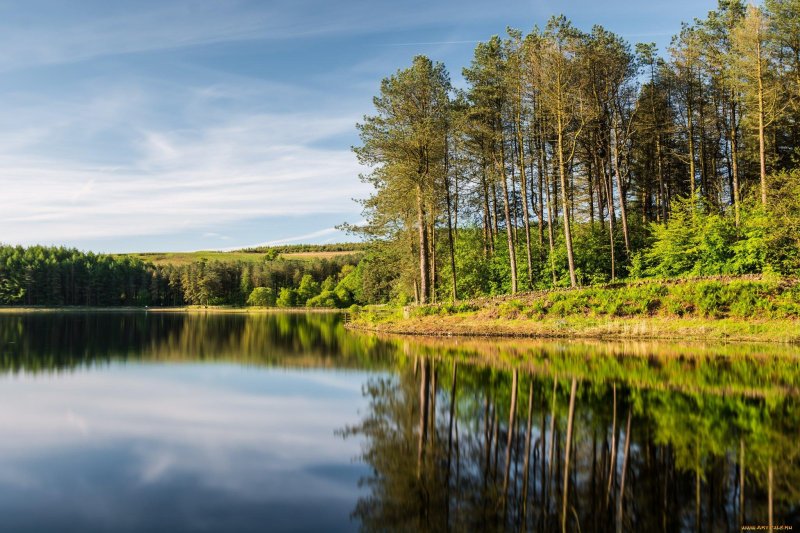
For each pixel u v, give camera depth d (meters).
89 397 11.26
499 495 6.00
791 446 7.48
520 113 30.27
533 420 9.01
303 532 5.03
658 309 22.61
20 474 6.57
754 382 11.96
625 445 7.62
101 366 16.06
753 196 26.91
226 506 5.64
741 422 8.69
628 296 23.47
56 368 15.56
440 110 29.94
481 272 36.31
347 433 8.54
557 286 30.70
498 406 10.06
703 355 16.00
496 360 16.16
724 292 21.59
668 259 27.20
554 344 19.84
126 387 12.49
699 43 30.16
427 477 6.55
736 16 29.17
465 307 28.09
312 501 5.82
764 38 25.39
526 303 25.78
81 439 8.11
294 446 7.85
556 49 26.28
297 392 11.91
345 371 14.91
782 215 22.58
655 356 15.99
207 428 8.82
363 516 5.43
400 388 12.16
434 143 29.83
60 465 6.91
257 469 6.85
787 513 5.45
